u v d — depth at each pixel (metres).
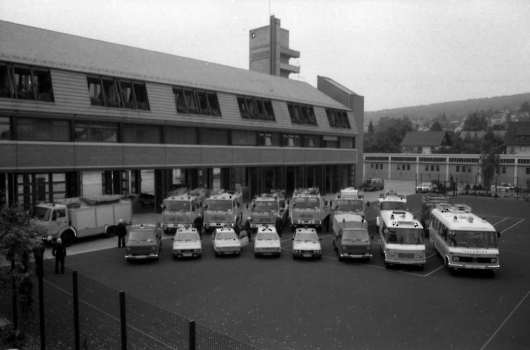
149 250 27.28
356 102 75.44
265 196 38.44
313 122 64.75
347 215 32.69
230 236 30.52
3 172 35.03
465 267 24.48
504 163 80.88
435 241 30.06
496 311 19.19
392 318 18.30
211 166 51.12
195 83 50.25
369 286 22.80
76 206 32.38
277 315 18.55
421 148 118.88
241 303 20.00
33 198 37.50
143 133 45.28
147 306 16.34
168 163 46.78
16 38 40.84
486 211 52.22
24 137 36.78
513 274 25.50
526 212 51.53
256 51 97.19
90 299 17.72
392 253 26.03
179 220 36.81
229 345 13.31
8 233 15.94
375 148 125.19
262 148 57.44
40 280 15.35
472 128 186.88
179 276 24.44
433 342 16.00
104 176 44.25
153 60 52.44
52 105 37.78
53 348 15.14
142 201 50.44
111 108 41.94
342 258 28.22
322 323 17.70
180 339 14.04
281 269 26.16
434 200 39.03
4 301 19.64
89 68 41.22
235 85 56.38
